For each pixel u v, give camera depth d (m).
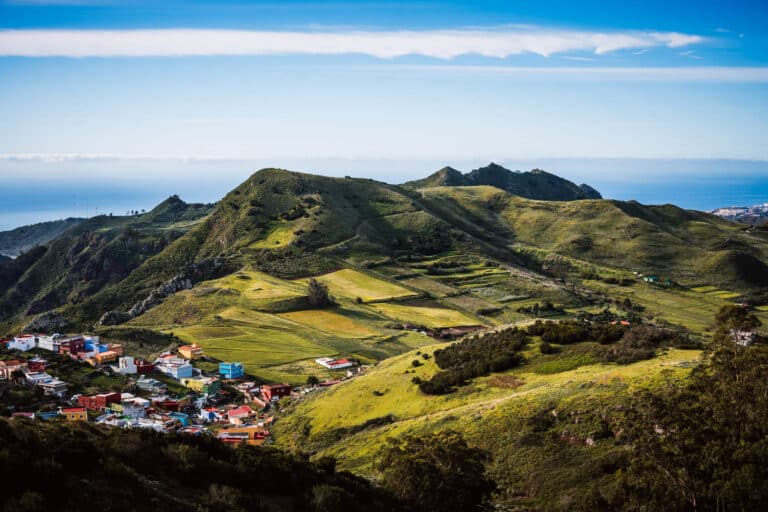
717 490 42.53
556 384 81.00
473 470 54.78
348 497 43.19
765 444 43.38
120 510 30.92
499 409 77.06
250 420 121.69
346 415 102.00
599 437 64.50
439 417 82.81
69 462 33.41
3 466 29.97
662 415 47.25
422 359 118.31
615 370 79.88
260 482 41.47
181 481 37.47
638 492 46.62
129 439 39.00
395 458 54.28
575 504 55.16
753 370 49.66
